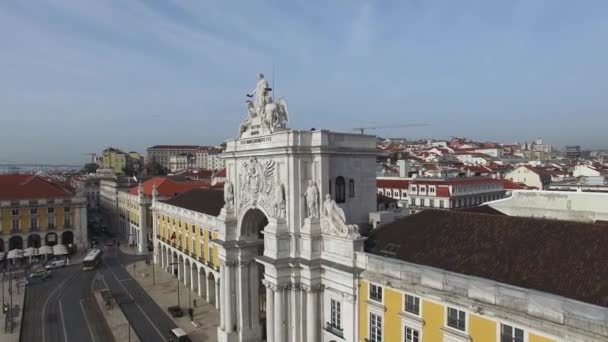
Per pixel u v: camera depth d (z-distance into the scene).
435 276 22.66
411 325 23.91
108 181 116.69
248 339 38.12
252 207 35.75
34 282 60.62
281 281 31.48
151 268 67.94
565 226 22.41
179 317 45.91
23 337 40.62
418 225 29.05
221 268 39.56
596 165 122.25
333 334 29.59
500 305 19.78
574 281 18.91
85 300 51.94
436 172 85.12
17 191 78.50
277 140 32.47
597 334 16.55
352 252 27.92
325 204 30.22
